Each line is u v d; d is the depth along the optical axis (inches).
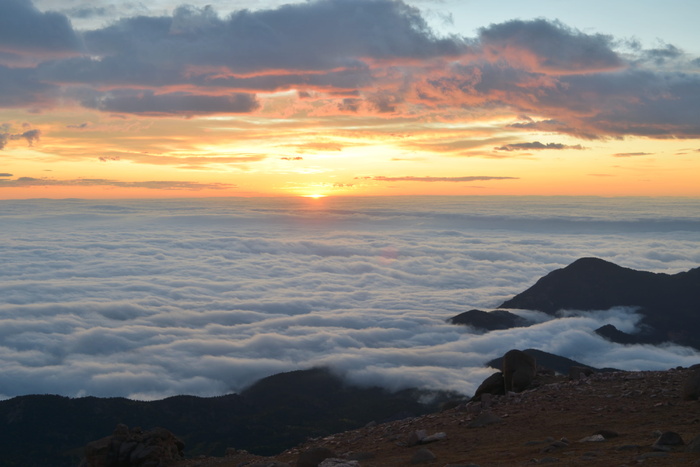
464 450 605.0
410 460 593.0
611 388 799.7
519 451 557.6
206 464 808.9
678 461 432.1
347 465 547.5
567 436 598.9
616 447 506.6
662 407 664.4
